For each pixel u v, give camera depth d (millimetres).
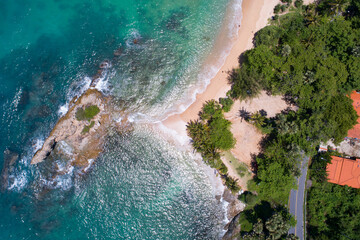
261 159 60156
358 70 57312
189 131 65500
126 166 66625
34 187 67062
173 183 65750
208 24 69500
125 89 68875
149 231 64688
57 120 68188
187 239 64000
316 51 59625
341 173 58438
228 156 65000
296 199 60750
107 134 67750
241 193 63562
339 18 61375
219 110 64062
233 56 67500
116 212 65688
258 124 61844
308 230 59750
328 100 57812
